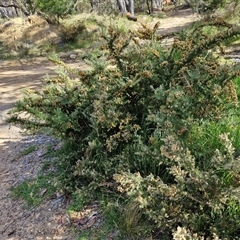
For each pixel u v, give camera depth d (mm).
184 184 1732
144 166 2148
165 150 1715
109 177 2279
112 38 2551
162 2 29859
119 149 2398
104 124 2277
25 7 14648
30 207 2406
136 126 2309
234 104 2359
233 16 8844
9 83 7508
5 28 11758
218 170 1861
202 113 2205
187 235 1532
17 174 2924
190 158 1709
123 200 2143
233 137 2145
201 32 2812
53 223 2182
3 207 2494
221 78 2328
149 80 2459
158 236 1871
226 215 1751
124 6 17250
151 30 2789
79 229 2072
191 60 2463
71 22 12273
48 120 2537
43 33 11539
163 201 1810
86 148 2449
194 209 1813
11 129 4250
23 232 2184
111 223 2020
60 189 2383
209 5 9891
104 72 2619
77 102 2623
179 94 2100
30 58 10539
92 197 2270
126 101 2436
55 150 3104
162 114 2053
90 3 19656
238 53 5758
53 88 2775
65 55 10352
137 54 2604
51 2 12148
